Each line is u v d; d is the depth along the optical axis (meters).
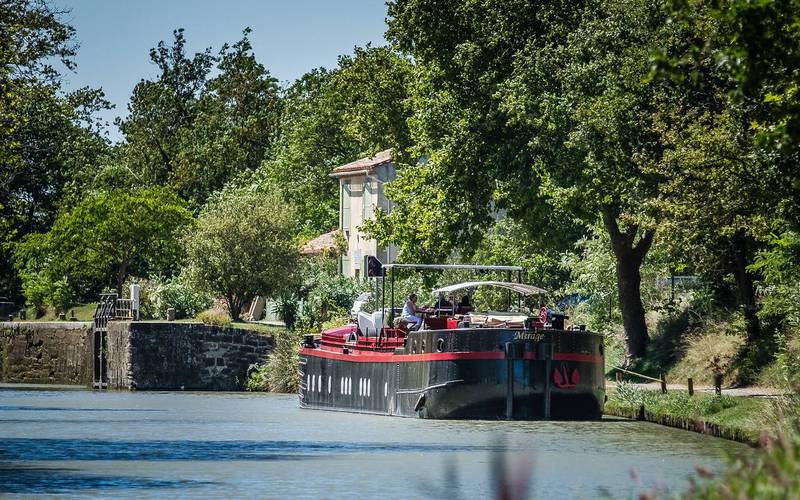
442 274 74.31
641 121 48.56
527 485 27.55
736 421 36.94
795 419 29.73
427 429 42.22
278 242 90.94
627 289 58.94
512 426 42.84
